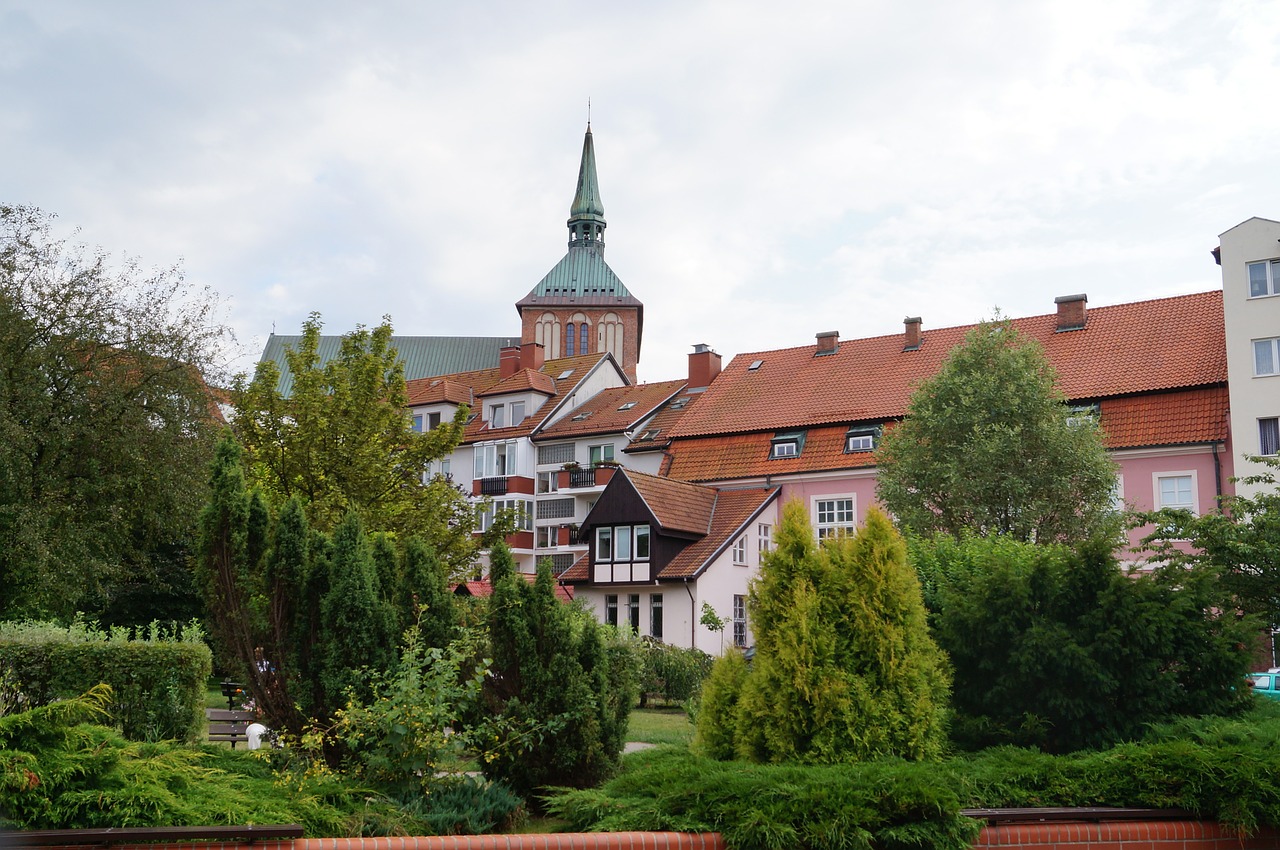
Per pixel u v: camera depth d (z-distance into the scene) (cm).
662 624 4022
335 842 752
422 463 2725
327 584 1124
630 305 9850
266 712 1128
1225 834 837
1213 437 3441
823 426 4312
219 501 1159
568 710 1084
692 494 4281
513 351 6222
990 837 812
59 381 2669
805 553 1012
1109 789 872
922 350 4512
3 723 748
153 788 778
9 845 709
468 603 1210
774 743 955
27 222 2702
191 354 2783
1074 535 2847
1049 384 3077
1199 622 1068
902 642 974
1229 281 3544
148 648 1238
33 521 2442
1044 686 1052
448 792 1029
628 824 822
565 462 5362
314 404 2548
